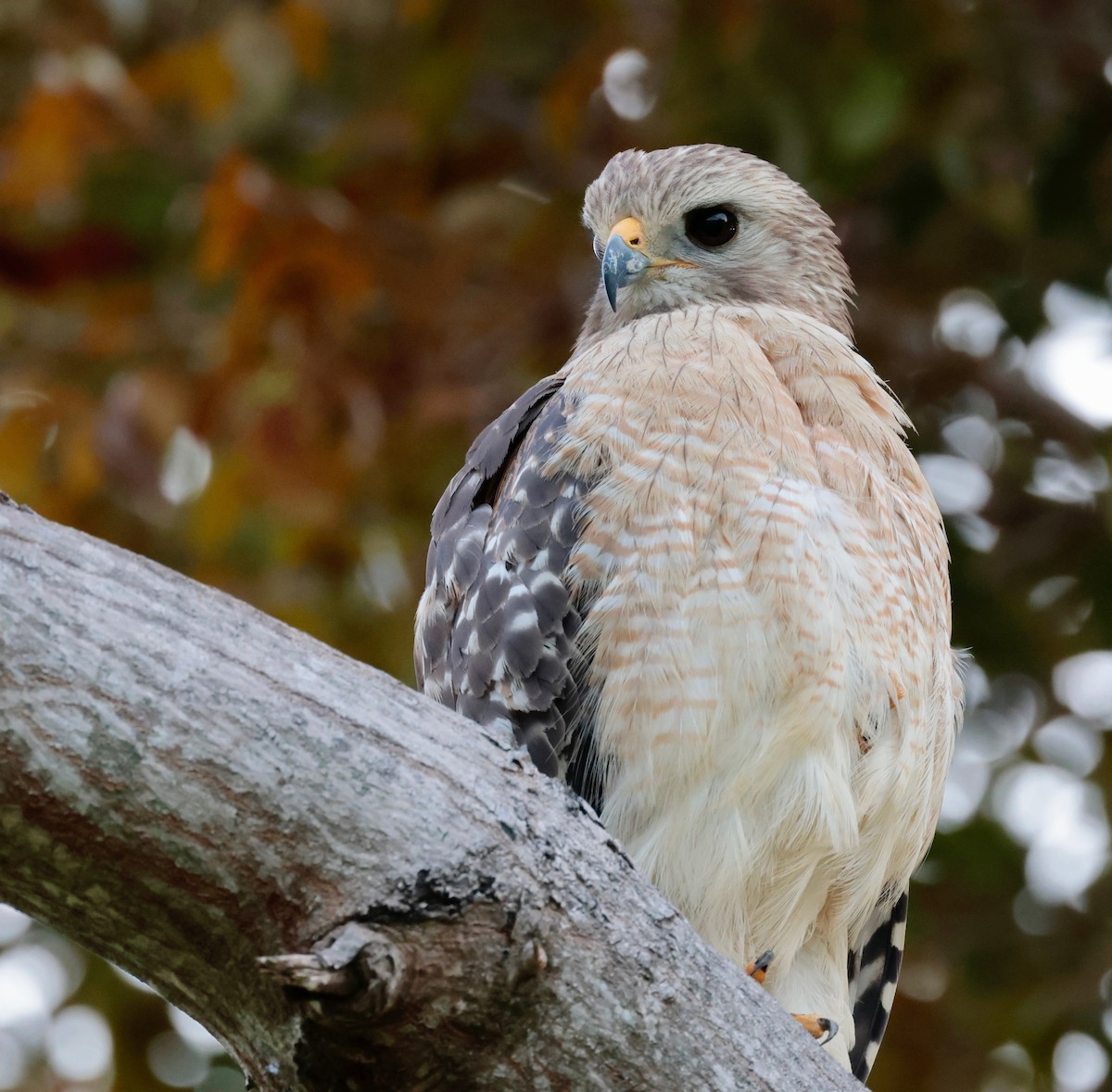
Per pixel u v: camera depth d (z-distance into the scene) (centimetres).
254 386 1106
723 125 1143
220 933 446
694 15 1088
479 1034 450
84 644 434
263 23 1180
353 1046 438
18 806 428
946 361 1225
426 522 1152
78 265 1217
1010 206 1099
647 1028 469
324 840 443
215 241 1110
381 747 454
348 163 1206
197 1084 1102
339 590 1135
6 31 1241
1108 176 1172
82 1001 1113
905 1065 1108
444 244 1173
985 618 1141
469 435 1155
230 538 1131
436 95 1164
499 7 1205
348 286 1121
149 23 1300
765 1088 480
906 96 1099
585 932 465
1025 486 1212
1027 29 1140
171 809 435
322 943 441
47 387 1177
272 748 443
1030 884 1132
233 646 450
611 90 1234
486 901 447
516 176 1246
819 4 1077
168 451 1170
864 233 1225
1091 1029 1096
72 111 1155
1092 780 1145
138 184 1206
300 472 1095
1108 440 1130
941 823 1127
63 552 445
